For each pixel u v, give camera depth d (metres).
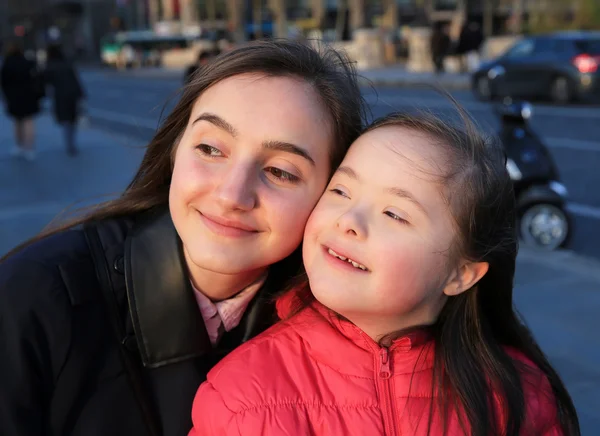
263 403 1.31
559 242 5.04
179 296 1.34
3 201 6.42
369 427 1.32
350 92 1.39
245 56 1.31
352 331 1.38
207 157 1.29
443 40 20.23
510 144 5.12
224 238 1.28
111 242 1.41
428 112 1.45
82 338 1.29
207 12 44.38
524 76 13.44
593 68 12.66
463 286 1.38
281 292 1.49
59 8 42.25
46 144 10.20
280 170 1.29
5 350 1.23
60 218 1.63
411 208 1.27
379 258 1.25
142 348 1.33
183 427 1.34
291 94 1.29
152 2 48.47
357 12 33.31
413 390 1.38
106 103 17.41
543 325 3.67
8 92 8.87
